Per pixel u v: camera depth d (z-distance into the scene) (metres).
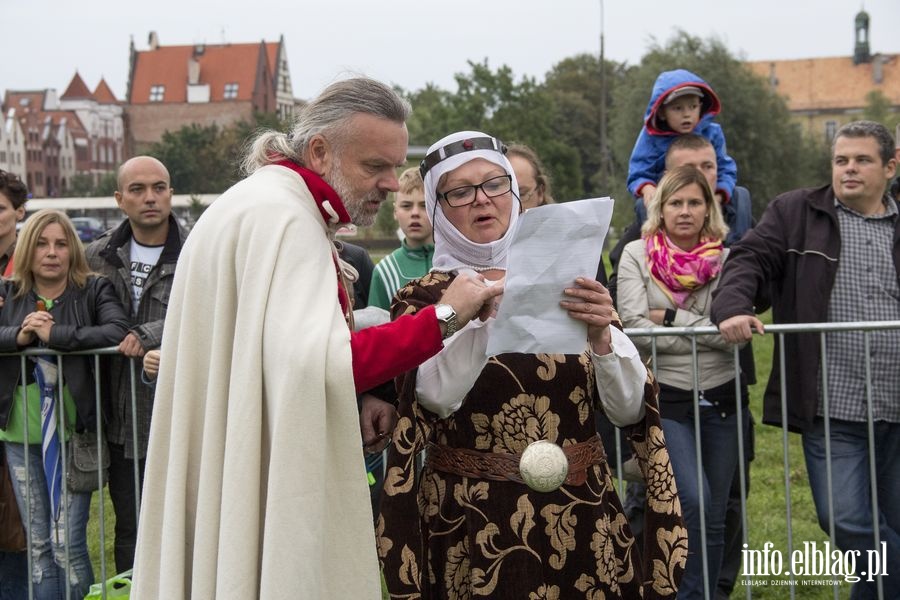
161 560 2.52
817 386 3.78
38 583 4.22
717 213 4.16
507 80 48.06
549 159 48.06
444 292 2.61
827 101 93.94
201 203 41.88
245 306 2.45
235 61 99.00
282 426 2.35
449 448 2.72
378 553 2.64
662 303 4.07
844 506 3.79
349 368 2.39
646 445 2.81
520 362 2.68
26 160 92.38
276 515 2.35
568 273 2.53
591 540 2.66
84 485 4.22
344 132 2.59
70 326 4.07
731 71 39.41
